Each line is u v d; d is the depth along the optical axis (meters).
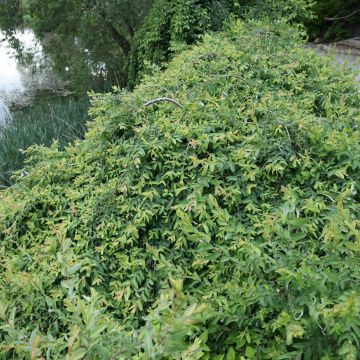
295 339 1.19
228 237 1.51
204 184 1.78
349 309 0.96
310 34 9.31
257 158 1.88
